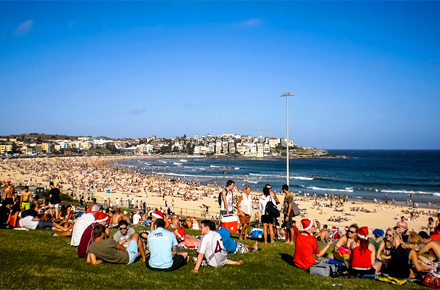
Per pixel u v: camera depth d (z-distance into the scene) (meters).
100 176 113.19
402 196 77.62
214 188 88.12
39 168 138.62
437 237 10.31
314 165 190.88
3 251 8.77
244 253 10.07
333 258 9.51
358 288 7.27
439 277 7.42
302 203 64.06
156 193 76.38
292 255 10.25
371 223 45.06
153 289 6.70
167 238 8.04
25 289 6.22
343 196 75.12
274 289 7.07
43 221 12.92
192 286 7.00
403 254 8.05
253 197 69.31
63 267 7.75
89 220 10.05
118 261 8.28
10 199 14.46
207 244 8.37
